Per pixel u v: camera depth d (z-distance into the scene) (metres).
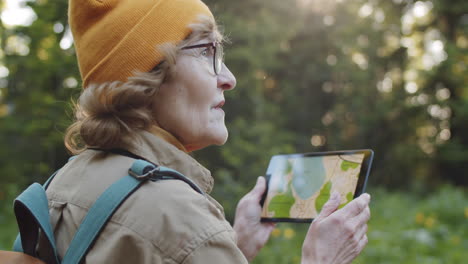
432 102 15.38
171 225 0.98
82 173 1.15
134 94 1.16
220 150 7.02
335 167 1.52
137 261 0.97
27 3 7.45
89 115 1.20
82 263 1.00
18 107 8.13
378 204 10.02
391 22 15.58
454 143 15.55
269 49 8.15
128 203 1.01
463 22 15.84
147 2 1.21
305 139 13.27
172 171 1.08
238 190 6.61
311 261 1.20
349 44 13.23
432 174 16.22
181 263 0.95
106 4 1.22
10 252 1.06
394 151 15.66
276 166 1.67
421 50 16.56
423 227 7.39
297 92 13.55
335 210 1.29
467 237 7.11
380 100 15.12
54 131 7.52
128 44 1.18
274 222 1.58
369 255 5.75
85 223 1.02
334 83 14.00
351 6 13.47
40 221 1.07
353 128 15.34
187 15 1.22
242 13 8.23
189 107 1.24
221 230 1.00
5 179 8.09
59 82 7.98
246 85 7.73
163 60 1.19
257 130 7.46
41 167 8.09
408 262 5.61
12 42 7.93
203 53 1.26
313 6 12.64
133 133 1.16
